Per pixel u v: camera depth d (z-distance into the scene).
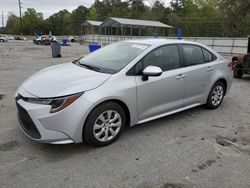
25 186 2.80
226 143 3.93
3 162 3.24
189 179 3.01
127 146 3.74
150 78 4.01
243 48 27.00
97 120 3.53
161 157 3.47
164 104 4.36
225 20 32.91
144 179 2.98
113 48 4.67
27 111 3.26
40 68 11.31
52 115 3.18
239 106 5.87
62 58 17.00
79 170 3.12
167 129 4.39
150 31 54.00
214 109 5.54
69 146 3.68
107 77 3.64
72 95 3.27
